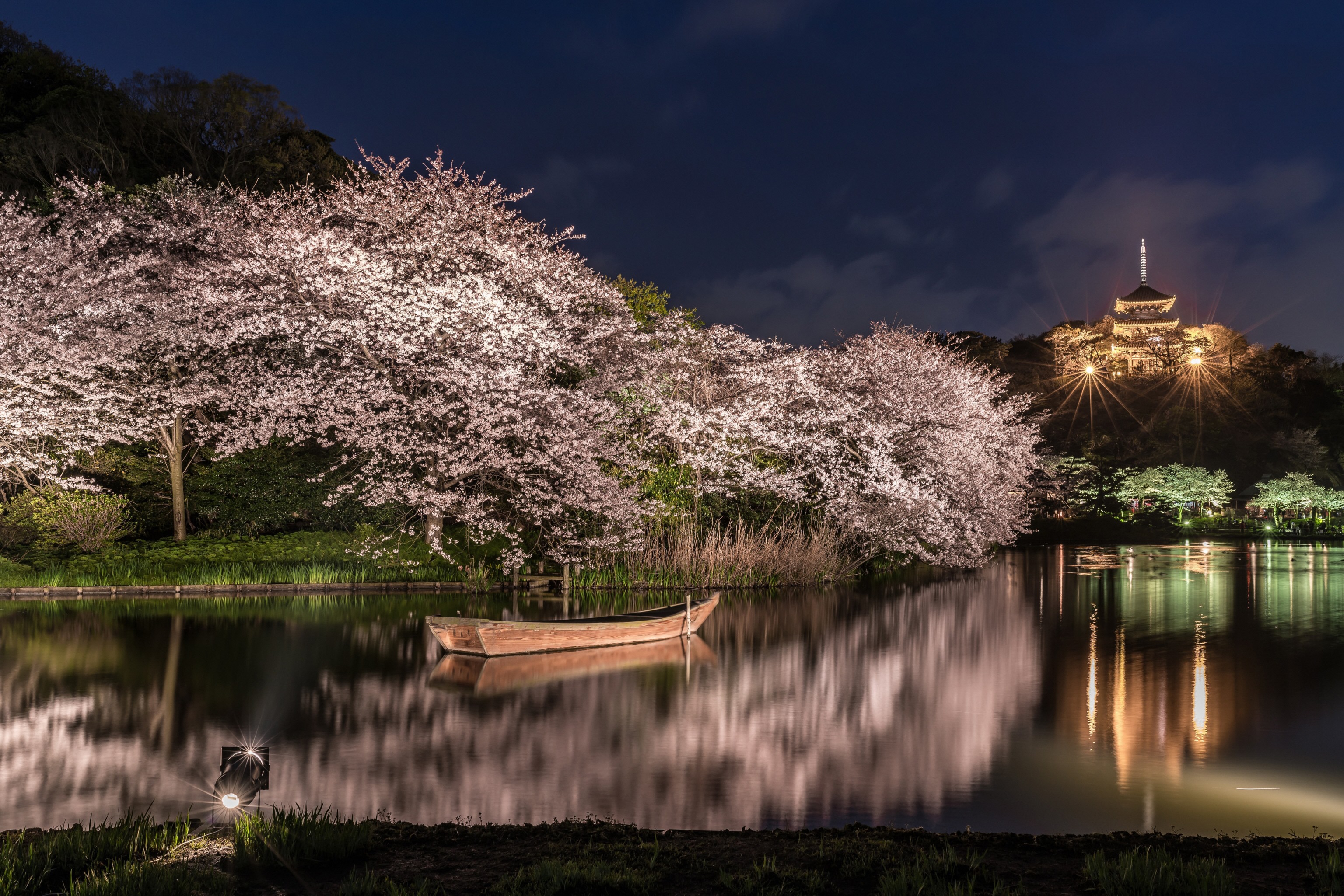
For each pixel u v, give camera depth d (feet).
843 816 26.11
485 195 83.71
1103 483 230.07
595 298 86.43
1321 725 37.52
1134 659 52.54
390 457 76.79
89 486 77.30
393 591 78.33
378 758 31.63
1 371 70.95
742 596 81.15
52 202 94.94
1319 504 252.01
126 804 26.43
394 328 73.05
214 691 41.27
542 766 30.91
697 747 33.50
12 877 17.39
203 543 82.48
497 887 17.63
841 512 93.04
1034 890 18.02
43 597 71.56
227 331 76.48
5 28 157.48
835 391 100.12
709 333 94.22
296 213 84.84
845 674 47.52
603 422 81.56
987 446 113.39
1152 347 375.04
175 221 87.81
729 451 88.07
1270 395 320.50
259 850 19.49
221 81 159.33
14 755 31.42
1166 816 26.35
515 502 76.43
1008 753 33.12
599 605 72.33
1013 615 71.00
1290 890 17.93
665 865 19.54
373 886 17.51
